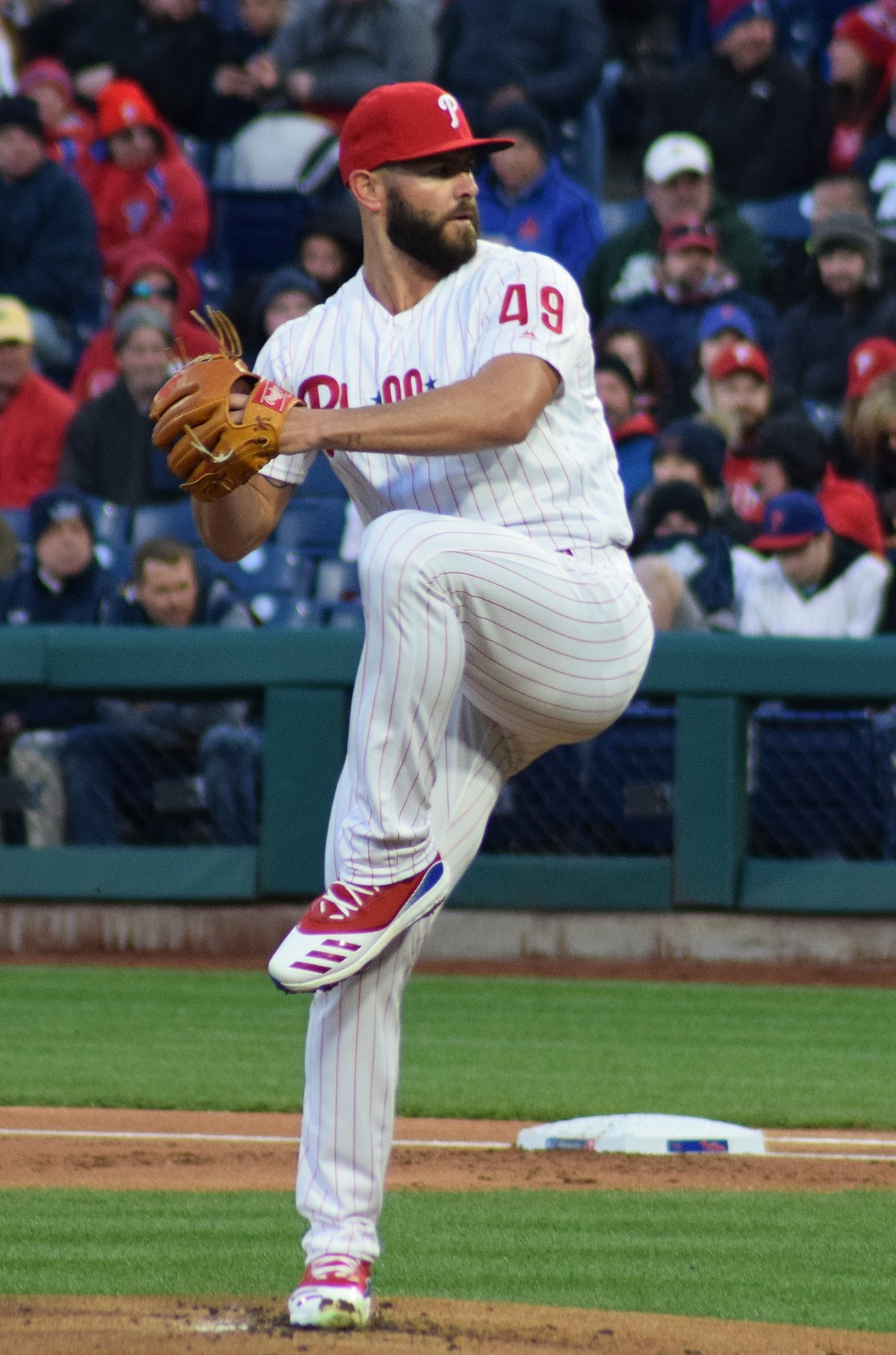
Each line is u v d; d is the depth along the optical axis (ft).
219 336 30.86
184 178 131.34
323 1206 31.55
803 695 92.07
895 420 105.40
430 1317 32.63
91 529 99.25
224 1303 33.83
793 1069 69.00
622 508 33.40
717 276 118.21
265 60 139.64
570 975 91.97
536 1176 49.90
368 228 32.89
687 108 130.21
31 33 142.41
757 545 98.32
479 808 32.96
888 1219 44.21
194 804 96.07
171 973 91.50
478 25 134.72
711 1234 42.29
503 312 31.32
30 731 96.99
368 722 29.86
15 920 97.60
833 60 127.85
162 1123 58.29
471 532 30.14
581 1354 29.89
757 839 95.66
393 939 30.50
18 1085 64.59
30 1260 38.78
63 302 127.44
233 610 98.89
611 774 94.84
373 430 29.99
